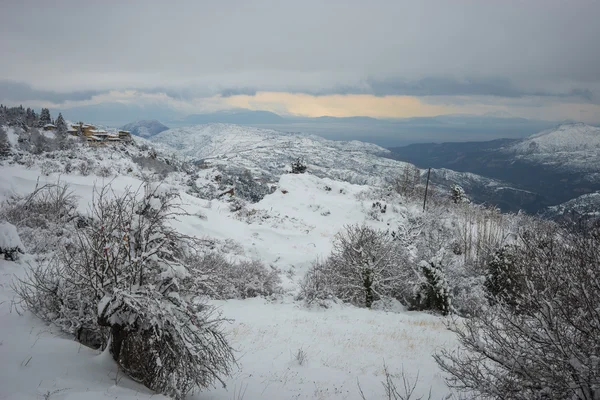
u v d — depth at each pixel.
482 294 16.53
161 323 5.43
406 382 8.88
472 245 29.16
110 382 5.15
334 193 38.56
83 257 6.06
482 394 5.75
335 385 8.40
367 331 12.99
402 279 18.89
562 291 5.42
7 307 6.78
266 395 7.35
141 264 5.61
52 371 4.84
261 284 16.86
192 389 6.59
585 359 4.75
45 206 14.08
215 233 22.20
